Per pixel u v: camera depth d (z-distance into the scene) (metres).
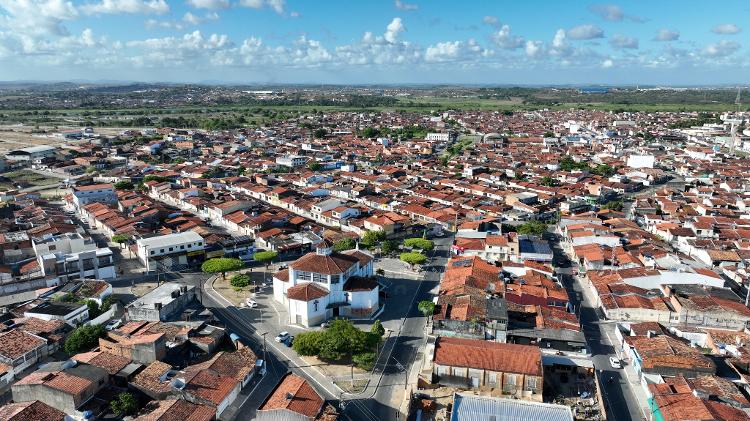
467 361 100.94
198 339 111.12
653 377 101.69
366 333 112.69
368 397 98.06
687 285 143.00
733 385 95.94
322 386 101.38
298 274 130.75
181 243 163.38
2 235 171.62
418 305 132.38
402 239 193.12
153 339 102.50
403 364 109.81
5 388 97.88
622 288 140.25
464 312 122.75
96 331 111.06
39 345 107.12
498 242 172.12
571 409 91.94
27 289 138.62
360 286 131.00
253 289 146.00
